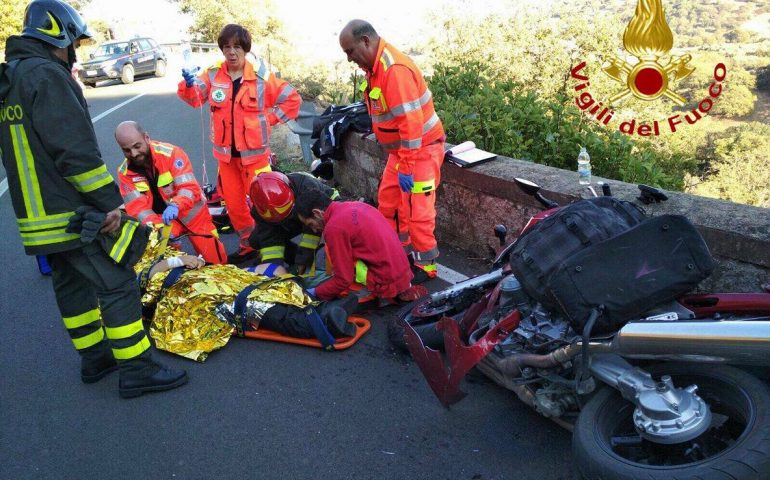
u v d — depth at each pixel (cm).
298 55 2281
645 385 246
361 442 325
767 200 1138
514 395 352
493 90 689
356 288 438
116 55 2462
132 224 354
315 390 371
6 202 829
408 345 347
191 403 367
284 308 419
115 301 357
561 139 620
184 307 428
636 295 262
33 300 514
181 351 414
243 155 547
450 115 627
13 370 412
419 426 334
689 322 240
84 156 318
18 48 322
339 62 1650
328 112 761
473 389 360
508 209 503
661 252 266
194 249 591
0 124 328
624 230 282
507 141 611
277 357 410
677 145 990
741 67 1258
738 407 239
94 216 327
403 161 462
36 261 603
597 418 259
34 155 324
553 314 297
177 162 494
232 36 527
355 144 709
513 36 1404
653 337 243
